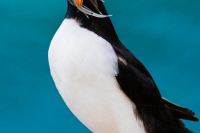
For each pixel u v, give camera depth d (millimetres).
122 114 6117
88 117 6266
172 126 6715
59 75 5996
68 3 6250
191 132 6801
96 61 5707
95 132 6668
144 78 6305
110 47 5895
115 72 5828
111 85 5863
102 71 5738
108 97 5941
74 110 6363
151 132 6500
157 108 6473
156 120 6551
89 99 5965
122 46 6512
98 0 6137
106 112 6086
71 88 5938
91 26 6008
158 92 6547
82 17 6027
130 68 6035
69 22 6102
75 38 5832
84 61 5699
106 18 6258
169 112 6684
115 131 6355
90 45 5750
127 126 6230
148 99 6320
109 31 6285
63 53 5832
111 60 5801
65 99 6344
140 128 6355
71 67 5734
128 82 6008
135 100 6199
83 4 6004
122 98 6035
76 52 5719
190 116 6895
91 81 5773
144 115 6418
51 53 6078
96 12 6066
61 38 5969
